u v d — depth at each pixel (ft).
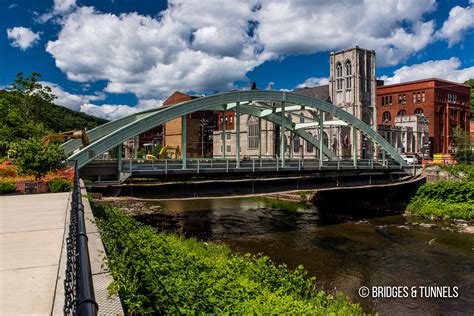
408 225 111.65
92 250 25.44
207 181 84.53
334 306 41.16
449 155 213.46
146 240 48.39
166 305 25.90
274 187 102.53
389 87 296.10
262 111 122.31
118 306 16.79
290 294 41.22
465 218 117.70
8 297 18.63
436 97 271.49
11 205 51.11
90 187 69.67
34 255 26.12
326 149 146.00
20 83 214.28
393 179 146.92
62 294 19.06
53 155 71.61
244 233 99.04
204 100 87.86
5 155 127.95
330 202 160.04
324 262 73.56
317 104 114.21
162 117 80.59
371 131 134.31
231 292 33.19
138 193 77.25
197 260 45.21
